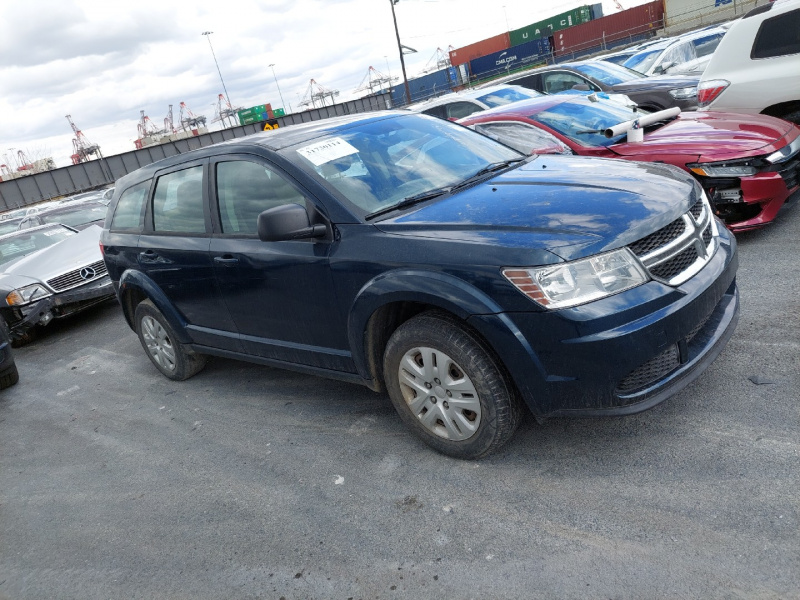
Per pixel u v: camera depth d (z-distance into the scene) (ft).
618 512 8.29
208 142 143.23
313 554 8.98
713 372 11.02
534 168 11.86
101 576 9.70
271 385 15.42
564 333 8.35
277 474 11.34
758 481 8.16
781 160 15.65
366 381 11.23
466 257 8.96
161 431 14.40
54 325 29.01
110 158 132.05
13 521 12.08
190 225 13.93
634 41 149.38
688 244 9.27
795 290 13.39
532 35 194.59
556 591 7.29
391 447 11.25
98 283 26.23
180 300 14.84
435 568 8.14
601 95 22.38
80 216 37.83
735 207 16.10
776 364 10.73
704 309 9.03
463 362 9.38
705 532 7.58
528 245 8.59
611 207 9.19
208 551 9.64
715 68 21.31
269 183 11.87
